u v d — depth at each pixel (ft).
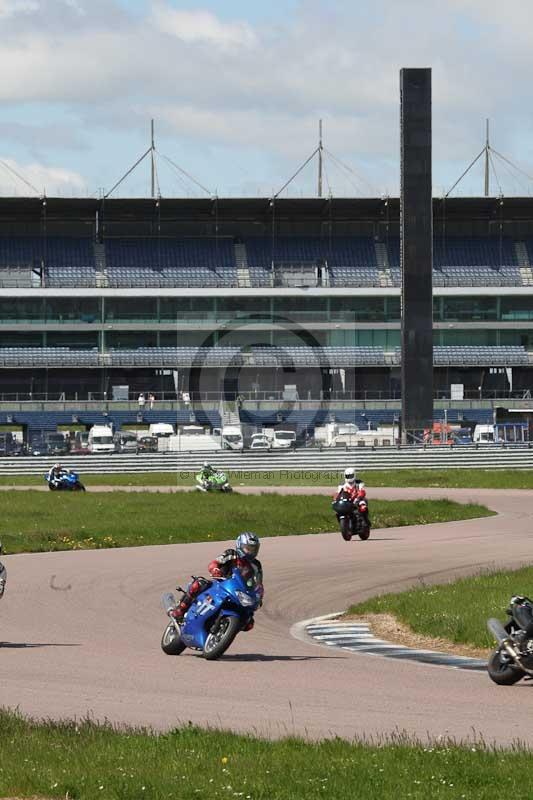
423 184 522.06
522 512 305.94
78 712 82.38
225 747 67.62
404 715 81.66
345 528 236.02
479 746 68.23
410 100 524.11
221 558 110.93
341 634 130.52
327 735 74.23
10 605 145.38
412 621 132.05
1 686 92.58
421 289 520.01
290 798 57.36
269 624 140.15
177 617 111.55
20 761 64.75
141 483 412.98
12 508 283.79
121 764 64.08
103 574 177.99
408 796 57.26
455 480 412.77
